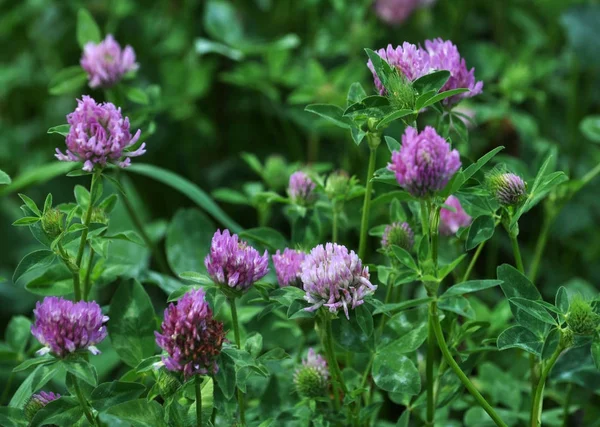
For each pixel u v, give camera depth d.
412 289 0.98
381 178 0.74
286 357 0.75
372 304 0.73
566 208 1.19
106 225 0.77
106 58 0.91
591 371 0.83
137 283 0.80
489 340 0.78
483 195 0.76
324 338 0.76
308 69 1.18
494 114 1.11
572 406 0.89
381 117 0.75
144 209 1.13
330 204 0.86
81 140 0.73
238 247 0.74
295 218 0.85
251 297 0.83
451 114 0.78
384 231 0.80
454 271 0.87
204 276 0.74
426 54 0.76
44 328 0.72
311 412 0.78
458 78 0.77
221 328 0.72
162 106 1.23
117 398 0.74
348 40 1.26
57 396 0.77
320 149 1.26
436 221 0.74
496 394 0.86
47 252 0.75
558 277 1.15
